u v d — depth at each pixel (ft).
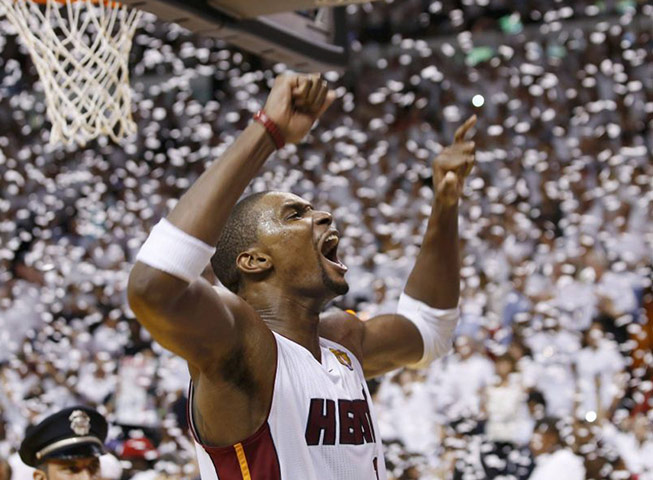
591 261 34.94
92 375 33.58
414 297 10.96
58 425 13.10
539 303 34.04
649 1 43.78
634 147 41.42
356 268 38.11
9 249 40.81
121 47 17.31
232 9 14.39
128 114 17.48
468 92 44.75
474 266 36.65
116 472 14.62
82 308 37.68
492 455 28.89
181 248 7.26
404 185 42.47
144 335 35.29
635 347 33.06
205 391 8.05
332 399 8.48
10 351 35.78
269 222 8.75
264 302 8.74
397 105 45.44
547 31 45.03
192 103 46.01
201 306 7.55
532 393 29.68
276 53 16.05
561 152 41.29
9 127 46.37
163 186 43.19
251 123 7.67
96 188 43.83
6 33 46.60
